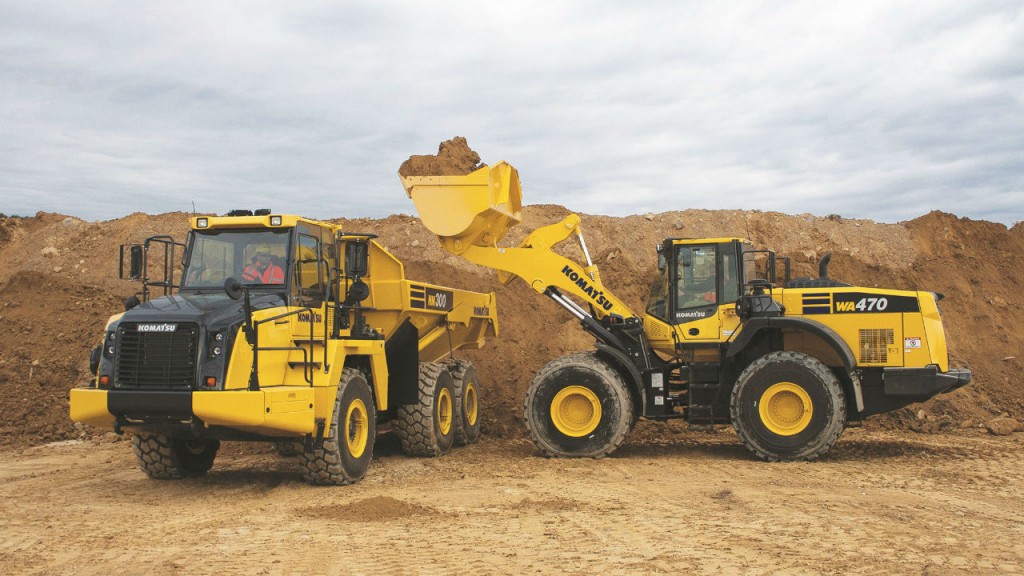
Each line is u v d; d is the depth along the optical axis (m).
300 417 8.88
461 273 18.47
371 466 11.11
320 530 7.36
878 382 11.48
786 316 11.58
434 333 12.65
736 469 10.60
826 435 10.96
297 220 9.77
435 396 12.06
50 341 16.59
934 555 6.44
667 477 10.07
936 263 19.33
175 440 10.07
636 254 19.52
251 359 8.70
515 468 10.82
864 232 20.36
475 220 12.06
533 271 12.45
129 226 20.42
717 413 11.77
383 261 11.73
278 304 9.27
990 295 18.59
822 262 12.64
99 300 17.81
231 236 9.82
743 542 6.81
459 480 10.02
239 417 8.34
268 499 8.94
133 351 8.60
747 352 11.93
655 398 11.95
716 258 11.86
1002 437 14.19
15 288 18.14
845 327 11.48
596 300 12.27
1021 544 6.81
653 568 6.05
